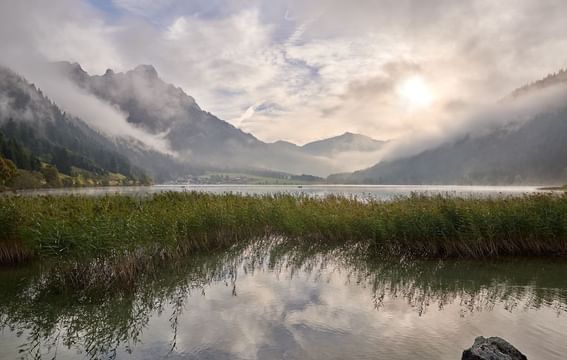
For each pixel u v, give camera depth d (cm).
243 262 1606
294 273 1426
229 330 889
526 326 912
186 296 1145
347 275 1402
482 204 1988
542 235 1723
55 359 771
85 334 889
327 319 954
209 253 1772
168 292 1184
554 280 1339
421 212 1816
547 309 1034
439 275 1409
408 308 1039
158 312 1017
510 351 661
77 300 1117
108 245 1256
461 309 1034
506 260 1648
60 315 1007
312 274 1412
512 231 1723
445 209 1827
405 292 1191
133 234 1364
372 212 1964
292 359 745
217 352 780
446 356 757
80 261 1248
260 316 976
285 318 961
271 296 1141
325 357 752
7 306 1069
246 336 855
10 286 1241
